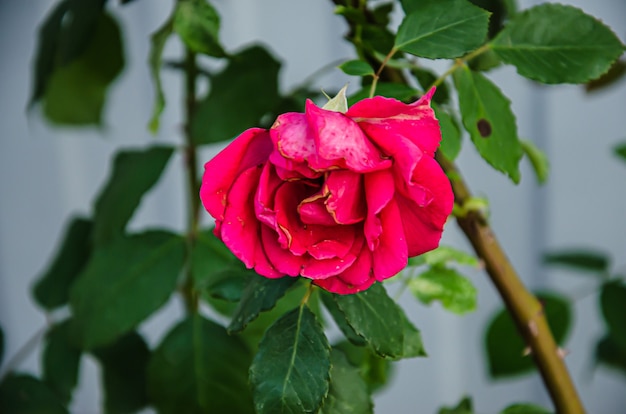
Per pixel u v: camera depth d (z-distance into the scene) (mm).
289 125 351
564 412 474
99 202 547
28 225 748
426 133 358
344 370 413
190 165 525
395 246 356
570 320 584
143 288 500
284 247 358
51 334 559
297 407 380
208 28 459
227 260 500
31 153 734
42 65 558
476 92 419
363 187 356
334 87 725
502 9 469
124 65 605
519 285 469
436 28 407
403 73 461
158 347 493
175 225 756
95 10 524
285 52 712
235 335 492
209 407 484
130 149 547
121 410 551
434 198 352
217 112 513
